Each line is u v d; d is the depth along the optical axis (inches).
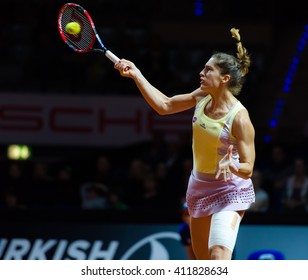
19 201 944.3
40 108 1247.5
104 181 949.8
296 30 1448.1
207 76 458.9
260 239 762.2
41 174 986.7
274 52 1400.1
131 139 1232.2
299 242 762.2
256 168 1023.0
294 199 869.2
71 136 1243.2
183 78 1327.5
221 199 462.0
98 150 1238.9
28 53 1339.8
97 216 776.3
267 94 1318.9
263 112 1280.8
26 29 1373.0
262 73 1334.9
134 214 775.1
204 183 464.8
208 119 458.3
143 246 768.9
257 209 836.0
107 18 1438.2
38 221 776.9
